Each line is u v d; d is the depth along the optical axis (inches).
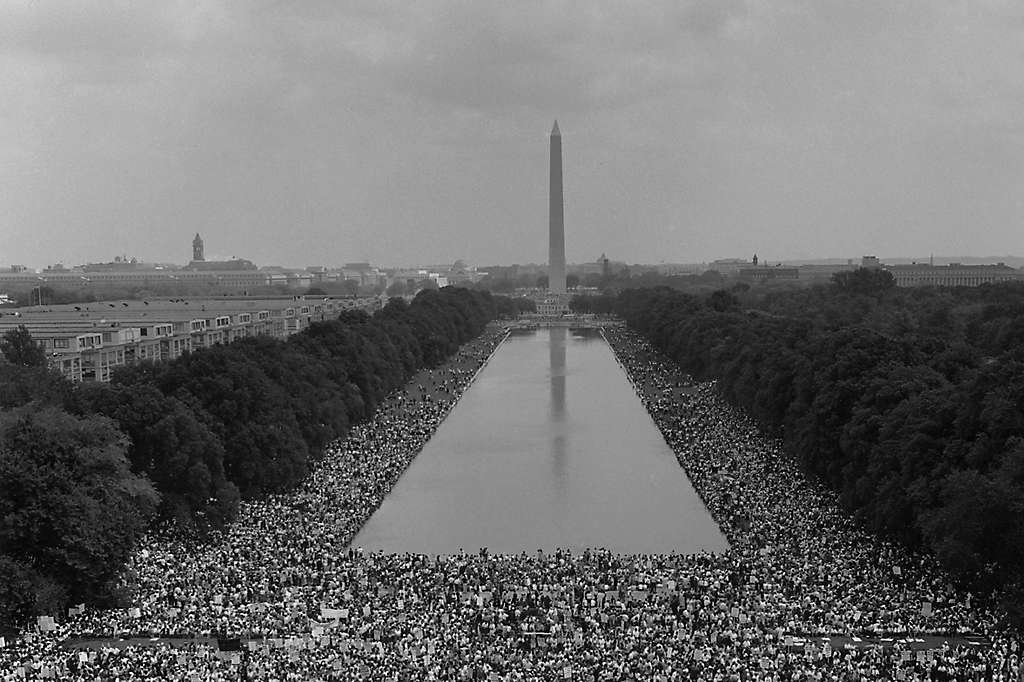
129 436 6127.0
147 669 3786.9
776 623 4510.3
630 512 7293.3
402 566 5590.6
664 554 6127.0
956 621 4483.3
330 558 5748.0
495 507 7450.8
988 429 5477.4
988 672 3821.4
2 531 4717.0
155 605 4741.6
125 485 5359.3
